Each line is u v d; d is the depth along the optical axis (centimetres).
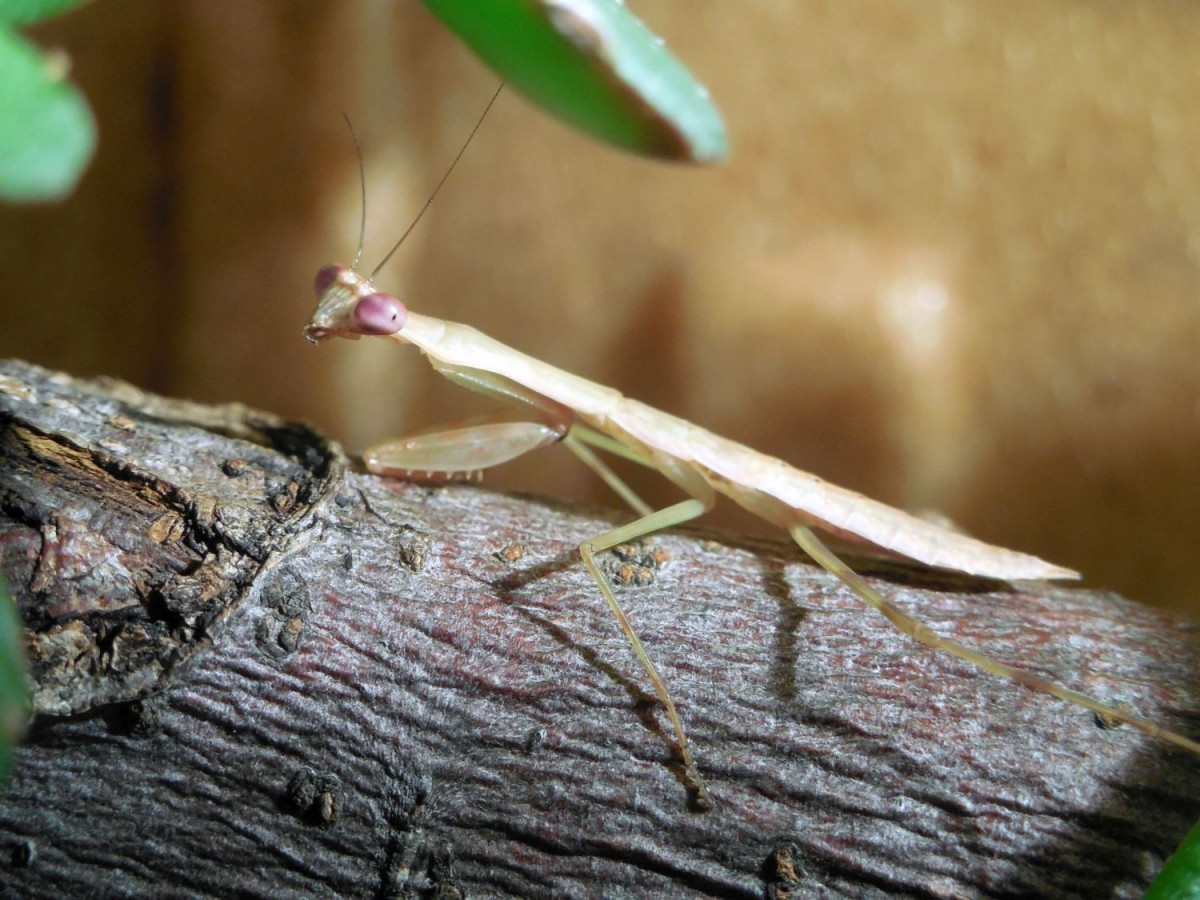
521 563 6
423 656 6
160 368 10
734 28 10
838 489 7
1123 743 6
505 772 6
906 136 10
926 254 10
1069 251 10
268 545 6
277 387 10
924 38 9
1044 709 6
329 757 6
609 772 6
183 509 6
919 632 6
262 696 6
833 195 10
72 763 6
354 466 6
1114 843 5
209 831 6
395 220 10
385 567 6
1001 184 10
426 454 6
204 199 10
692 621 6
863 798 6
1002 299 10
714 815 6
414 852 6
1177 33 9
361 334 7
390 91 10
